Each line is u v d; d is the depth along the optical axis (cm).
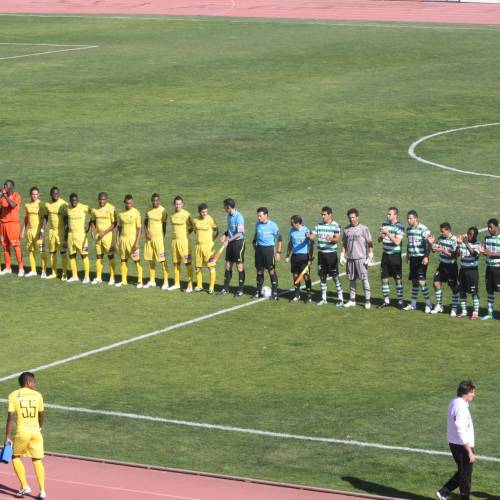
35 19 19925
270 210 9344
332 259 7369
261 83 14175
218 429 5588
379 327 6988
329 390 6044
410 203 9519
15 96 13688
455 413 4675
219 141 11531
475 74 14538
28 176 10431
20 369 6431
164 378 6259
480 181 10138
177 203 7725
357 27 18250
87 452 5322
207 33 18025
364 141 11500
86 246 8019
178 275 7856
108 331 7006
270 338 6831
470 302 7475
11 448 4656
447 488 4753
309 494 4766
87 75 14850
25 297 7725
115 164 10756
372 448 5353
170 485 4834
